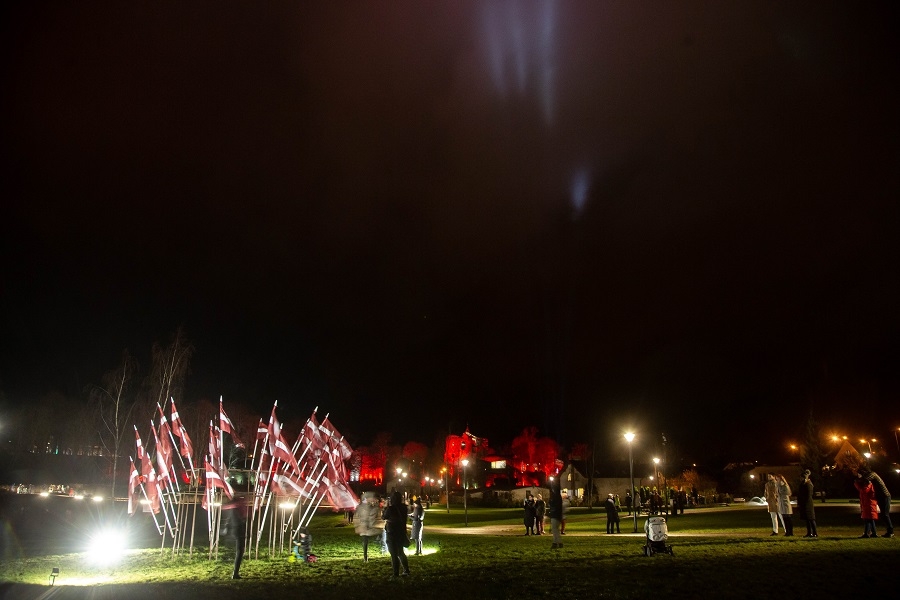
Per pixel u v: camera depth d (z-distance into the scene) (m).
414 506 25.34
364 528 22.72
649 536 20.00
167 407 62.56
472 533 38.03
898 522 31.92
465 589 15.36
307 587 16.67
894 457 92.00
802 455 85.31
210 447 26.25
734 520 39.78
